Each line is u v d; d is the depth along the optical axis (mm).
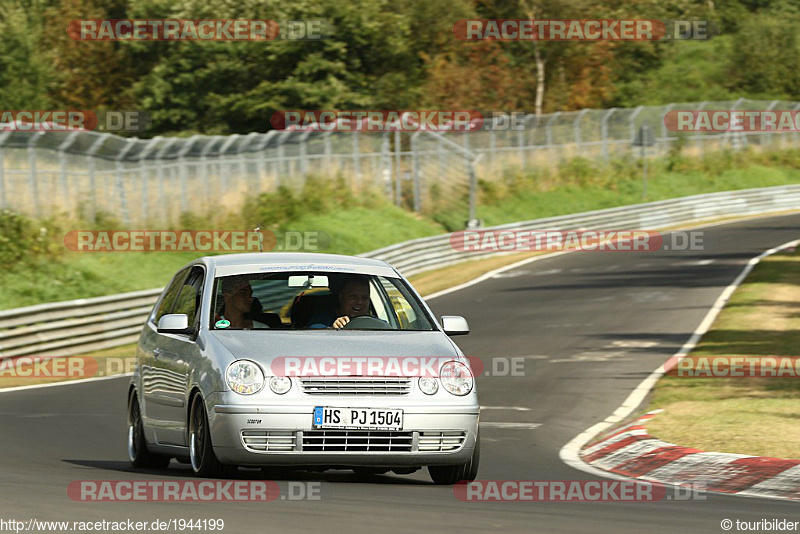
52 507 23891
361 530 21500
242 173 137875
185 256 121562
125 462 39031
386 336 31062
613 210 171250
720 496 31312
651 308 96125
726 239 156125
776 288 102562
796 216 192625
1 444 43562
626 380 62750
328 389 29031
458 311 101750
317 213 148875
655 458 38938
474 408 30219
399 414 29219
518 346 79688
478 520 23562
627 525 23672
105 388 66375
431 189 178875
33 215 108438
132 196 119562
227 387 28781
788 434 42406
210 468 29438
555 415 53312
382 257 126750
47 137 110062
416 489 30016
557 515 25094
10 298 98688
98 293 105250
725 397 52625
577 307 99625
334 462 29078
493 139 196125
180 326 31328
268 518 22828
